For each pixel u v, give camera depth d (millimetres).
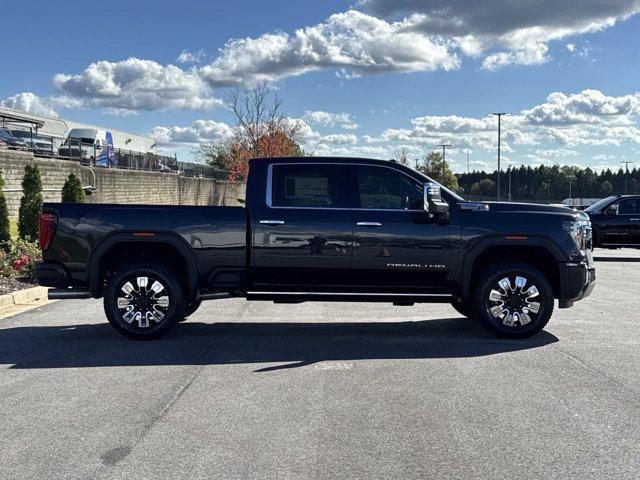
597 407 5012
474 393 5367
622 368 6195
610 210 18891
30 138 26922
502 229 7539
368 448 4184
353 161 7738
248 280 7660
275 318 9133
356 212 7590
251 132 53500
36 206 15789
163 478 3740
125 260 7910
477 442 4289
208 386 5598
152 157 41938
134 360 6566
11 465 3932
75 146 30109
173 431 4496
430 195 7121
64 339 7641
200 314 9461
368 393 5379
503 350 6996
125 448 4188
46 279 7613
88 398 5258
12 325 8555
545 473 3809
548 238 7547
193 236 7539
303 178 7699
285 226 7543
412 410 4938
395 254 7559
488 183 172750
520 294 7566
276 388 5531
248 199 7641
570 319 8961
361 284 7660
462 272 7586
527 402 5129
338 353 6863
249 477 3750
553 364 6352
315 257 7562
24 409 4980
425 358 6625
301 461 3977
